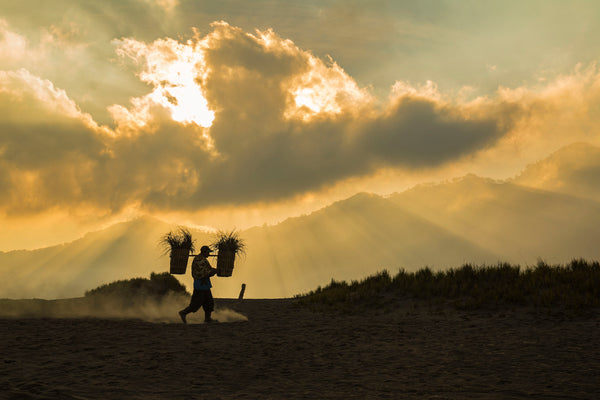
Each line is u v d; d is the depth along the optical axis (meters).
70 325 12.09
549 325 12.02
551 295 14.24
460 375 7.83
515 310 13.93
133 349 9.52
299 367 8.45
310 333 11.84
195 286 13.66
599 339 10.27
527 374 7.80
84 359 8.52
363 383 7.39
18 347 9.20
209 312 13.74
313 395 6.72
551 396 6.59
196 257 13.85
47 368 7.71
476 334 11.33
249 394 6.77
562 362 8.52
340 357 9.23
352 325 13.05
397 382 7.44
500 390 6.92
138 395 6.51
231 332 11.88
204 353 9.38
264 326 13.02
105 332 11.27
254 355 9.34
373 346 10.24
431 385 7.24
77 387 6.70
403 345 10.32
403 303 16.14
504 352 9.42
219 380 7.55
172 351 9.45
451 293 16.27
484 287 16.38
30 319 13.00
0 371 7.35
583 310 13.20
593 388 6.94
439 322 13.17
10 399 5.86
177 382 7.34
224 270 14.24
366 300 17.09
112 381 7.16
